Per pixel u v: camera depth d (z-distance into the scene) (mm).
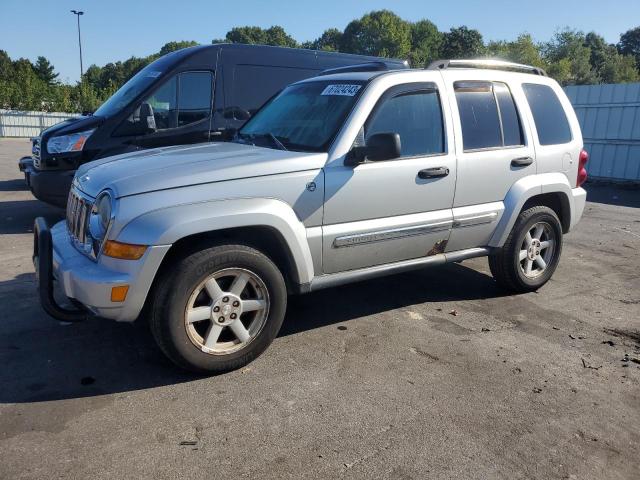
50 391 3490
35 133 32750
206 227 3473
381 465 2848
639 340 4492
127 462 2824
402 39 88188
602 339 4484
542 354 4172
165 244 3365
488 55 60875
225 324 3695
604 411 3414
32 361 3877
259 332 3822
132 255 3340
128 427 3125
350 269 4281
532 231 5391
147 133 7707
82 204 3811
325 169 3975
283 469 2801
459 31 74250
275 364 3918
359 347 4215
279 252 3971
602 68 69125
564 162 5480
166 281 3459
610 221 9828
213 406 3361
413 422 3236
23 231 7758
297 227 3863
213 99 8008
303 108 4668
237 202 3627
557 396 3568
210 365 3662
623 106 15445
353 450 2967
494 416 3320
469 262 6605
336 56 9062
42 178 7617
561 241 5570
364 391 3570
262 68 8352
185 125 7875
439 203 4594
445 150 4609
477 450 2992
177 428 3129
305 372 3807
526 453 2980
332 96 4520
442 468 2836
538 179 5223
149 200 3416
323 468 2816
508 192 5066
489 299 5352
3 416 3201
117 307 3389
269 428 3148
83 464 2801
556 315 4984
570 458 2951
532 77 5445
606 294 5621
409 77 4516
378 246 4309
